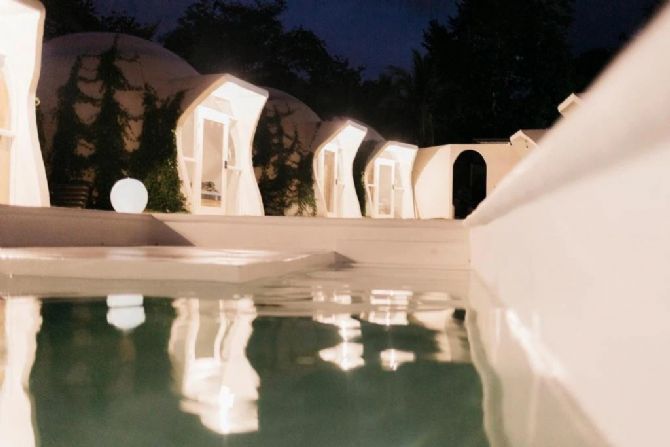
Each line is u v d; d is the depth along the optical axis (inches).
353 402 67.8
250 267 212.2
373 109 1376.7
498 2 1285.7
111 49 506.6
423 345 102.2
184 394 70.6
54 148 491.8
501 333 115.0
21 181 360.8
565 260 75.0
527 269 112.7
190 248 340.2
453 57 1307.8
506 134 1298.0
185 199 505.4
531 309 106.4
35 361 87.4
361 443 54.5
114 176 498.3
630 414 47.4
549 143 65.2
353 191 784.3
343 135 763.4
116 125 499.8
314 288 197.8
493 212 168.1
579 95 402.9
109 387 73.4
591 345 60.9
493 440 54.5
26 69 357.1
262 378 78.6
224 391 72.6
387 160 893.8
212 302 157.1
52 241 321.7
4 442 54.6
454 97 1298.0
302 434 56.5
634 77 35.0
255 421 61.1
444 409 65.0
